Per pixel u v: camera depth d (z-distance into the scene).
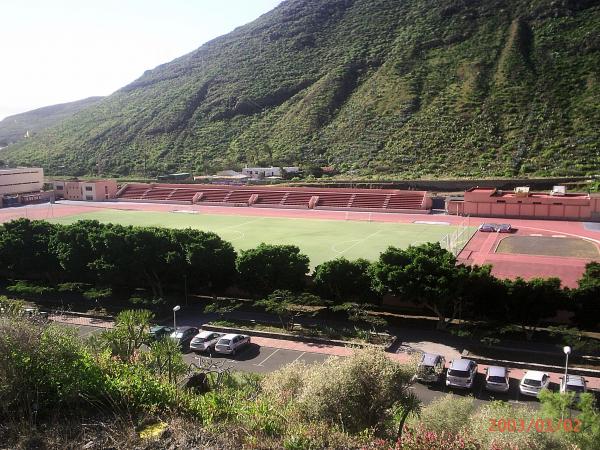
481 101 129.50
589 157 106.06
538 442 16.77
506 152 113.62
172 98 191.88
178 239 46.44
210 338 36.62
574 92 123.94
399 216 90.38
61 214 99.00
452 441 15.73
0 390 15.45
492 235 72.38
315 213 95.69
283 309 40.06
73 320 43.19
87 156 170.25
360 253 60.34
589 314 35.06
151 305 44.88
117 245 46.28
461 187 103.94
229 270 45.88
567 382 27.97
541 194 89.62
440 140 122.25
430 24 167.25
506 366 32.66
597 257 58.09
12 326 16.72
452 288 37.22
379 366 18.62
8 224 52.78
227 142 156.62
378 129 132.62
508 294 36.28
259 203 106.50
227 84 186.00
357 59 167.00
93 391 16.27
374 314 42.16
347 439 15.30
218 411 16.34
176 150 159.50
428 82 142.62
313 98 156.88
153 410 15.84
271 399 19.84
